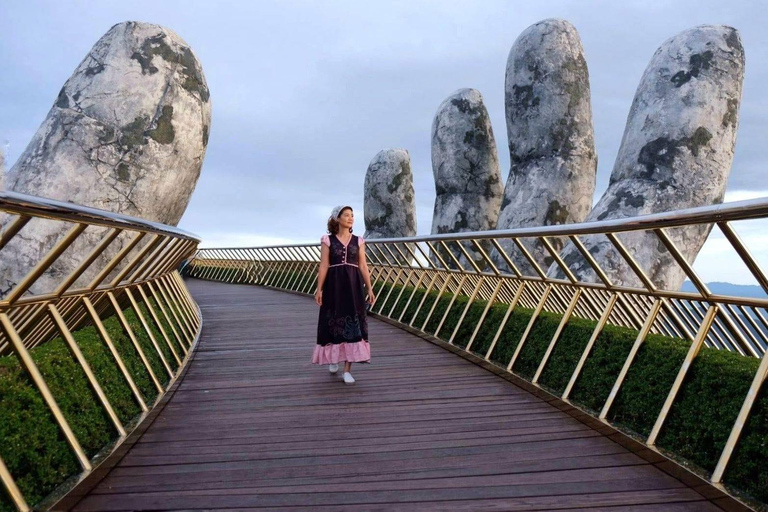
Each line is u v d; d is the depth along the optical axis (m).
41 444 3.14
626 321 7.22
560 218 12.35
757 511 2.79
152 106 7.44
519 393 5.36
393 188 19.52
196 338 8.87
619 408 4.36
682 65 9.86
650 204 9.34
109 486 3.24
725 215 2.96
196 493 3.13
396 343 8.30
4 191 2.54
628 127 10.26
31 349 4.01
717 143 9.63
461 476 3.34
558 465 3.51
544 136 12.68
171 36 7.88
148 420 4.51
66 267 6.58
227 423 4.51
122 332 5.46
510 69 13.33
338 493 3.12
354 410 4.84
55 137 7.13
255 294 18.03
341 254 5.86
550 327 5.73
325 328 5.86
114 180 7.11
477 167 16.50
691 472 3.23
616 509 2.88
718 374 3.49
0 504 2.65
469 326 7.70
